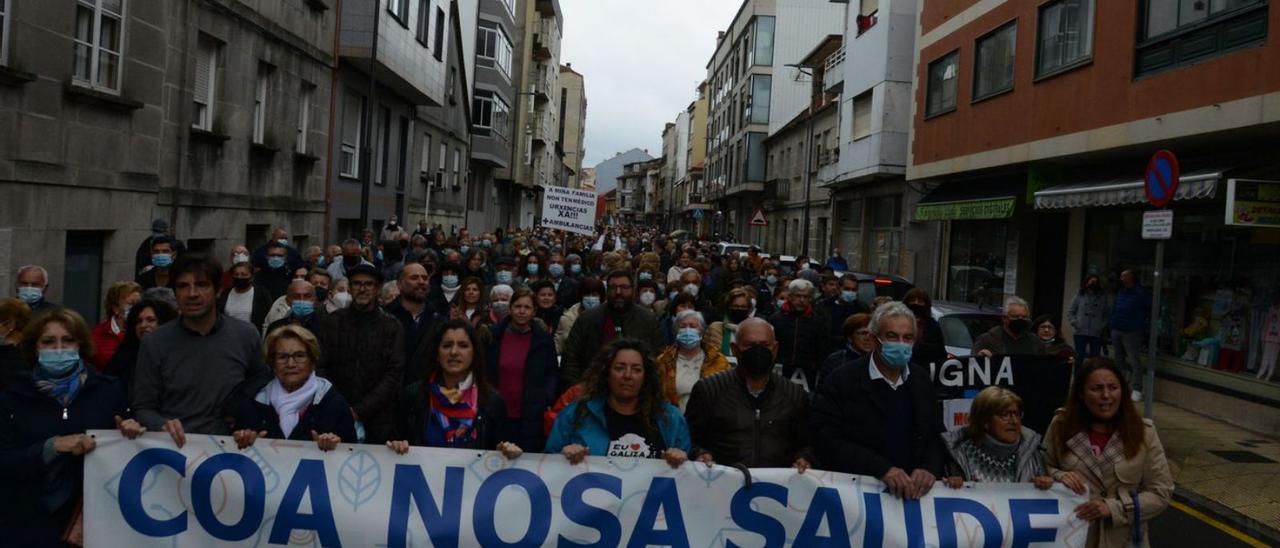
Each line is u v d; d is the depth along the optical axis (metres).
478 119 38.06
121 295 6.63
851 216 30.22
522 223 59.72
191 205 13.29
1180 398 12.77
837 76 30.33
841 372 4.79
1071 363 7.31
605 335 7.29
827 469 4.75
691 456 4.81
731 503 4.59
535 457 4.57
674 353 6.20
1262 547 7.11
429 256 11.75
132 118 11.35
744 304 7.70
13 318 5.17
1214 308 12.38
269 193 16.12
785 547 4.59
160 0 11.83
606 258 14.55
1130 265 14.38
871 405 4.68
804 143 37.69
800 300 8.27
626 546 4.57
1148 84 12.09
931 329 8.60
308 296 7.21
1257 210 9.91
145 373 4.80
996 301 18.80
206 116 13.98
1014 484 4.63
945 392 7.15
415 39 22.77
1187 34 11.45
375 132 22.80
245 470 4.50
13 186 9.35
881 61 23.59
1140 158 13.63
